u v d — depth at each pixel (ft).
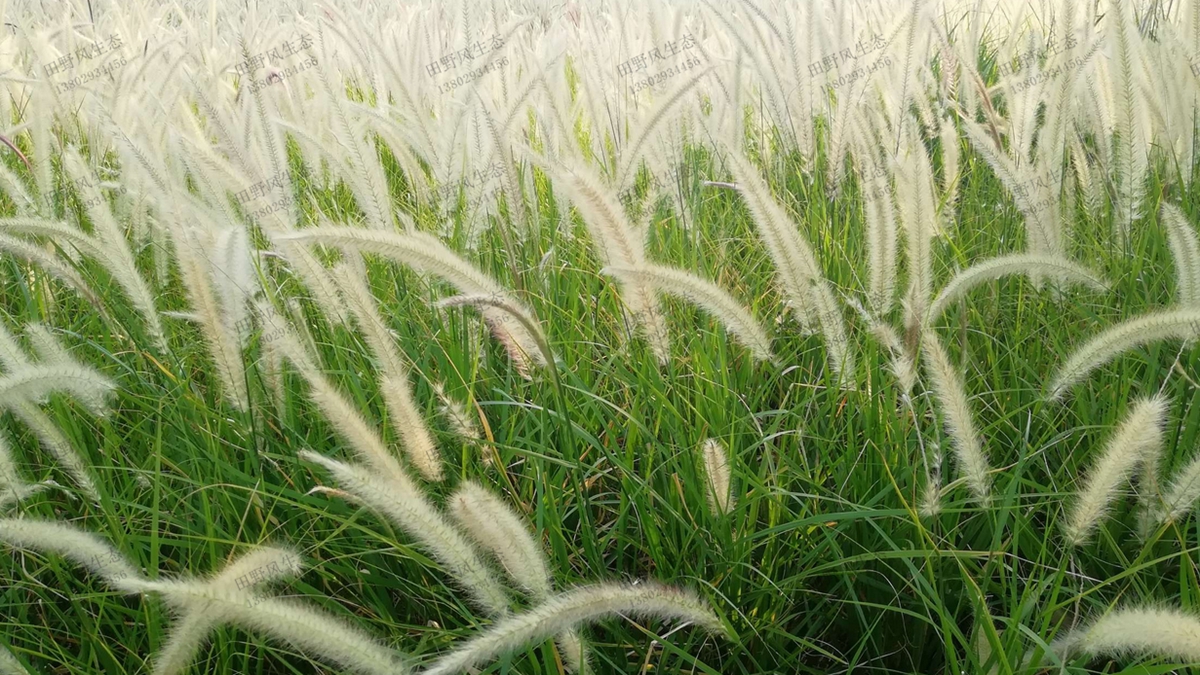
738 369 3.18
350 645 1.86
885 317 3.10
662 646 2.44
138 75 4.44
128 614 2.56
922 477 2.60
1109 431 2.60
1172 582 2.48
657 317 2.77
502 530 1.99
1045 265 2.52
